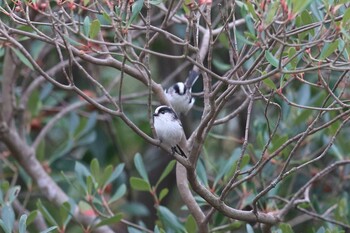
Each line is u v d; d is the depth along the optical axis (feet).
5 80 41.04
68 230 49.49
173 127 31.30
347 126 45.19
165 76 52.01
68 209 34.96
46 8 29.40
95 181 36.55
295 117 40.45
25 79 45.42
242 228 39.88
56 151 45.29
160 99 32.37
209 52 26.66
